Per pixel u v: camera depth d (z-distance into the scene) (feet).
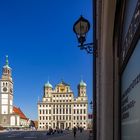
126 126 21.15
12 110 605.73
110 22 26.86
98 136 34.96
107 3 25.16
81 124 588.50
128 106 20.06
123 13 24.11
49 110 595.06
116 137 27.61
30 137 211.61
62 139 174.29
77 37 35.19
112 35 27.99
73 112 592.60
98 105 35.60
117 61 28.14
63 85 598.34
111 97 28.55
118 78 27.40
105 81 28.78
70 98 595.47
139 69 16.10
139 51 16.17
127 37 21.06
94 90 35.73
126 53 21.31
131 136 18.61
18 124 593.83
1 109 587.27
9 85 595.06
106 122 28.45
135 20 17.54
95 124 35.68
